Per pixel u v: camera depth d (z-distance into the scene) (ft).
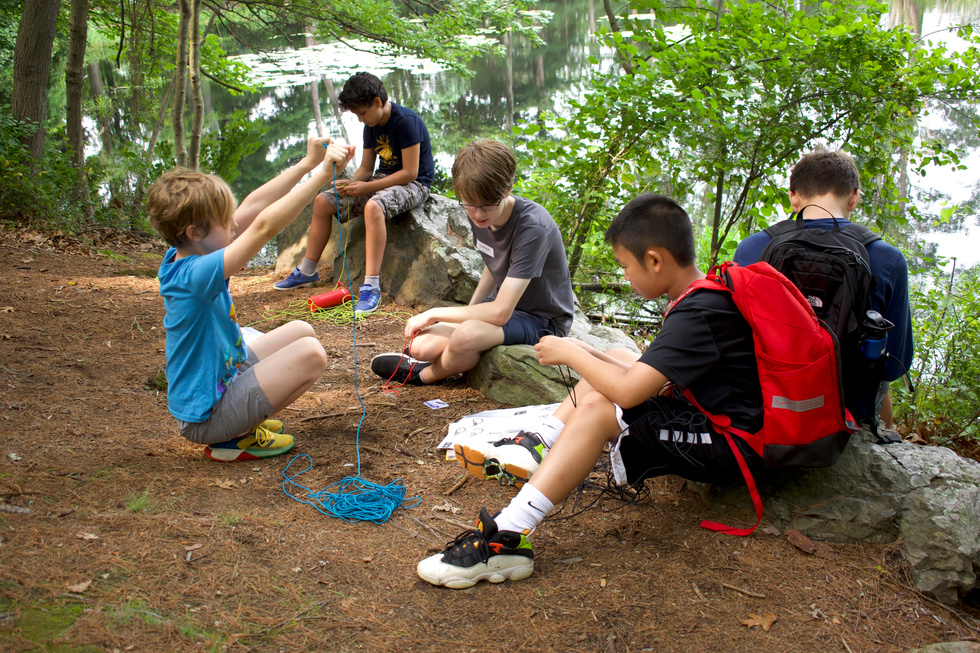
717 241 20.47
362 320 16.25
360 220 18.21
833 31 17.11
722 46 17.66
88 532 6.91
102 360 12.55
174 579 6.36
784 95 18.42
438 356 12.05
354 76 16.34
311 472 9.05
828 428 7.16
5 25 43.11
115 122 62.13
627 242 7.92
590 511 8.40
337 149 8.42
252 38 66.13
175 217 8.15
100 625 5.57
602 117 19.38
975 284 16.76
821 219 9.09
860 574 7.16
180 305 8.36
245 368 9.58
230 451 9.07
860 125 18.22
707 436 7.44
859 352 7.94
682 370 7.05
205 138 37.68
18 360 11.88
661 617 6.48
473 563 6.82
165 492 8.04
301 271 18.15
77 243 23.08
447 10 49.42
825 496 7.95
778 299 7.03
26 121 26.17
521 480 8.71
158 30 43.09
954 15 54.75
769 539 7.71
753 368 7.34
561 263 12.16
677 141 19.98
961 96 17.90
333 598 6.46
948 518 7.25
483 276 12.48
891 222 20.70
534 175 22.53
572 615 6.48
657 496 8.79
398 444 10.12
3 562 6.16
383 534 7.73
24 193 24.26
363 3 43.57
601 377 7.25
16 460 8.30
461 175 10.23
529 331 12.06
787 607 6.65
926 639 6.35
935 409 14.79
